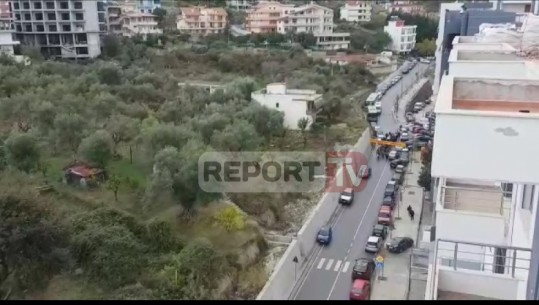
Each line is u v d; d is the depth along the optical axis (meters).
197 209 28.95
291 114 50.22
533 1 44.78
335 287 27.70
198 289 22.66
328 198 36.97
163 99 50.00
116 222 25.92
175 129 33.81
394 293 26.67
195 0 131.75
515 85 9.73
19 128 36.97
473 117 7.73
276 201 34.94
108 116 39.22
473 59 15.11
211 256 24.25
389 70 94.25
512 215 12.23
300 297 26.77
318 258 31.00
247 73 72.69
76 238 23.75
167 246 25.50
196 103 46.75
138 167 33.22
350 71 80.75
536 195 9.23
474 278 9.59
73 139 33.72
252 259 27.14
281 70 72.62
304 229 31.25
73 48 78.12
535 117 7.50
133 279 22.83
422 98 78.56
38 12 76.81
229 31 103.38
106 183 30.33
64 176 30.14
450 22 38.94
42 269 21.09
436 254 10.17
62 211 25.73
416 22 122.00
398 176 44.88
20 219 21.16
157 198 28.33
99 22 83.44
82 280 22.16
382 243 32.66
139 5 115.56
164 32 97.56
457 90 9.98
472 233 12.77
